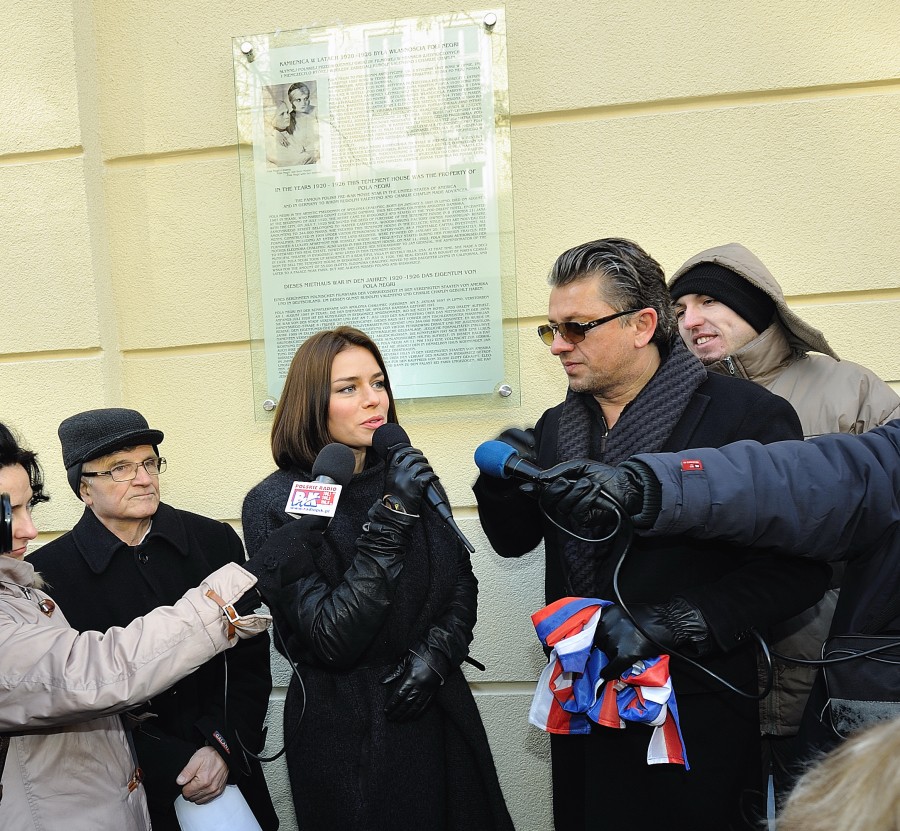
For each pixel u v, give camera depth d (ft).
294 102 9.89
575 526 6.53
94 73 10.30
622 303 6.28
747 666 6.25
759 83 9.32
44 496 6.27
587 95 9.59
